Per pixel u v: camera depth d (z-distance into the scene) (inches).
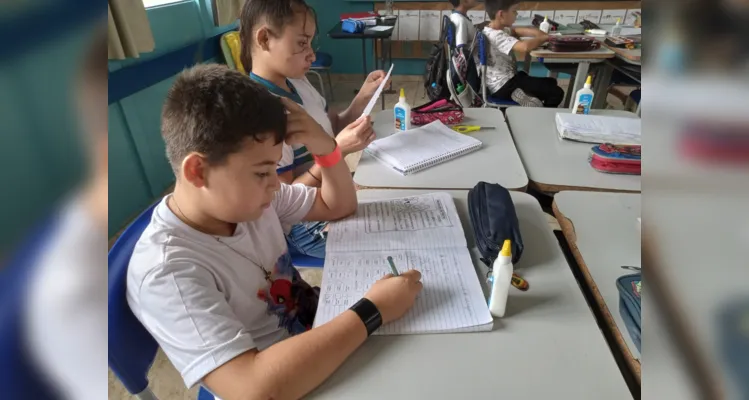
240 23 52.4
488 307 29.1
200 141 26.2
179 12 107.7
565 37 103.5
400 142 54.9
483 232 34.6
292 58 50.9
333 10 178.9
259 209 29.8
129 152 91.8
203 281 27.2
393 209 41.1
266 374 23.3
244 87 27.8
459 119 63.0
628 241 36.0
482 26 110.9
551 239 37.0
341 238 37.1
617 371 25.0
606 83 112.9
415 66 185.6
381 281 29.9
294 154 53.2
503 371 25.0
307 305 37.9
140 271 26.0
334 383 24.5
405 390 24.0
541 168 50.0
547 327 28.1
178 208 30.3
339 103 167.0
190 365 24.2
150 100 98.0
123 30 80.1
